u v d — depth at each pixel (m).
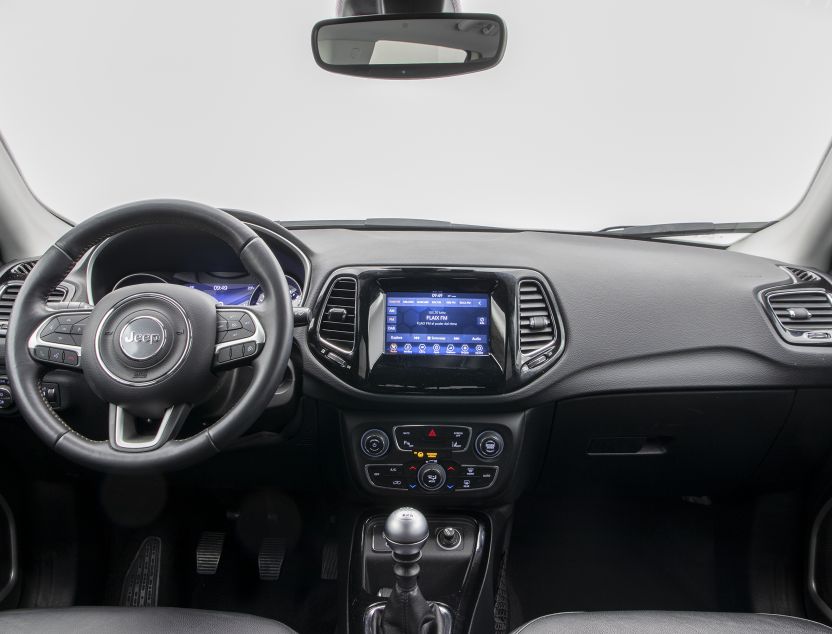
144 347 1.21
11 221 1.99
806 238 2.07
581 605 2.13
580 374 1.70
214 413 1.40
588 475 1.95
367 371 1.69
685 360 1.72
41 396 1.27
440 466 1.74
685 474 1.94
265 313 1.28
